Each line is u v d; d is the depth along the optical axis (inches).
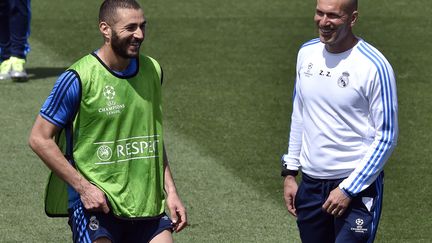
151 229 778.2
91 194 749.3
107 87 755.4
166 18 2396.7
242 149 1359.5
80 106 753.6
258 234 1058.1
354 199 784.9
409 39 2171.5
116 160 762.8
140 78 767.7
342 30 763.4
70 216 783.7
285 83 1755.7
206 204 1143.6
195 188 1197.1
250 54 1999.3
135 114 764.6
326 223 816.3
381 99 765.9
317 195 805.9
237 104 1603.1
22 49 1737.2
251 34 2209.6
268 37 2177.7
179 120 1501.0
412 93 1695.4
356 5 767.1
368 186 773.9
